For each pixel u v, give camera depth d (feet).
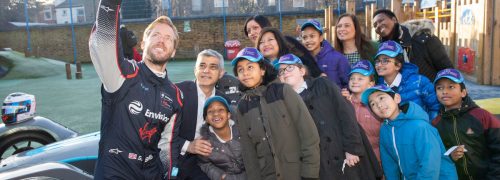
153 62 9.02
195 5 83.20
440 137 11.10
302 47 13.20
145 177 9.07
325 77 11.14
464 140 10.87
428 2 44.47
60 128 17.30
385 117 10.98
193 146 10.90
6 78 59.16
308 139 9.88
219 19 81.41
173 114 9.50
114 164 8.66
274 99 10.11
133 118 8.65
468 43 32.09
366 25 43.29
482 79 29.55
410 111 10.67
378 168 11.11
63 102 36.60
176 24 82.53
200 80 11.75
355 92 12.41
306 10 79.30
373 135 12.17
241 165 11.04
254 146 10.48
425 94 12.00
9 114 16.33
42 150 13.17
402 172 10.87
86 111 31.71
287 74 11.08
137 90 8.72
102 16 8.18
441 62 13.29
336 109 10.73
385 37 14.60
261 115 10.13
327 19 45.50
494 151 10.67
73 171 9.59
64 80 55.83
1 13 90.12
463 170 10.96
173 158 9.90
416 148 10.37
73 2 96.84
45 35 85.20
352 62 14.73
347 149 10.45
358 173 10.84
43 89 46.88
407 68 12.48
